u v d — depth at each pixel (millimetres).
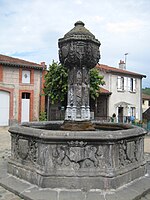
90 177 4648
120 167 4891
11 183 5043
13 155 5738
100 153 4727
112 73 26422
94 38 6238
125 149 5023
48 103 22969
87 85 6258
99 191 4578
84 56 5992
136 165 5355
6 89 21641
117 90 26938
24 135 5250
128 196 4402
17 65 21891
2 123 21656
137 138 5477
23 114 22891
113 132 4824
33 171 4969
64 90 17641
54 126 7805
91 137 4656
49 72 18422
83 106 6066
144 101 38531
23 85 22594
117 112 26922
